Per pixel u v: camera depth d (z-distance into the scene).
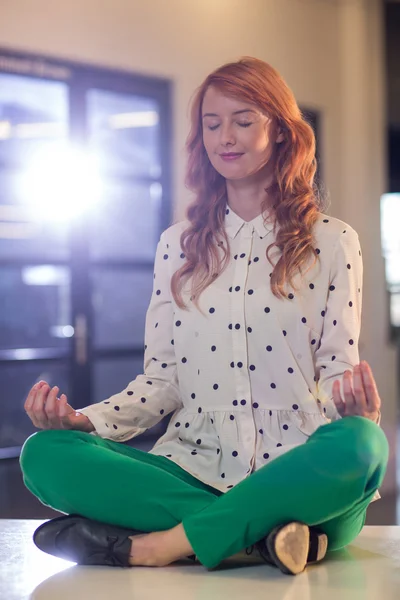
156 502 2.41
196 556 2.37
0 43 5.55
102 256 6.58
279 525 2.30
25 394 7.03
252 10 6.91
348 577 2.36
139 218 7.02
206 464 2.55
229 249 2.66
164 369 2.72
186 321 2.64
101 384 7.35
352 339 2.53
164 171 6.55
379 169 7.57
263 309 2.54
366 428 2.27
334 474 2.23
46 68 5.80
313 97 7.32
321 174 7.38
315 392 2.55
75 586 2.29
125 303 7.72
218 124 2.60
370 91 7.52
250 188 2.66
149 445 6.44
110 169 6.32
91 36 5.99
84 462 2.39
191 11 6.55
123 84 6.23
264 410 2.54
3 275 7.38
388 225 9.21
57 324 7.52
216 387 2.58
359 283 2.61
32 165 6.39
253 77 2.57
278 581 2.31
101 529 2.44
